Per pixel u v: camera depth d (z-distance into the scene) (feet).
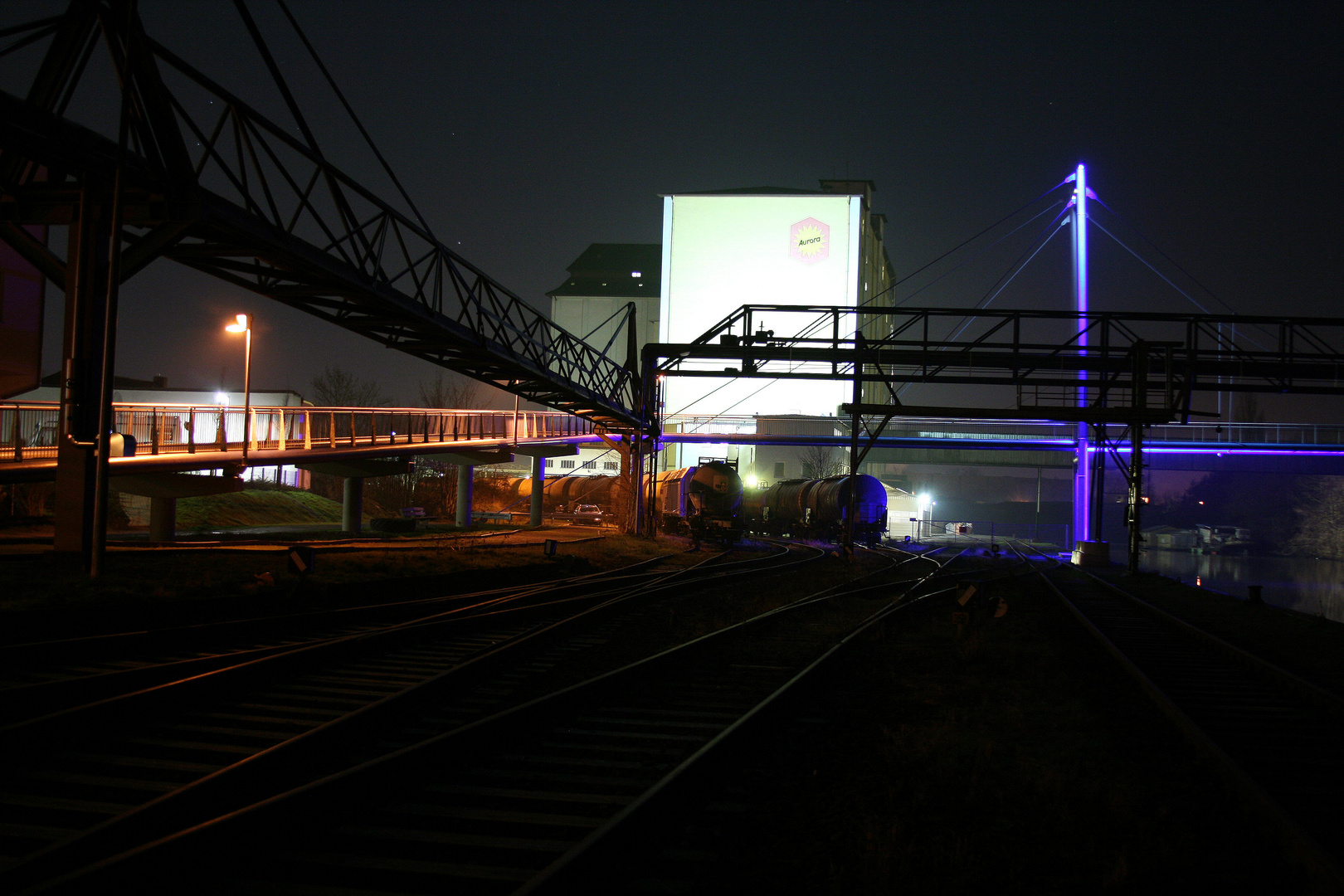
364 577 57.26
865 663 38.88
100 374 45.32
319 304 57.21
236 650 36.32
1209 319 93.86
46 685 25.86
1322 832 19.31
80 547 47.16
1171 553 318.45
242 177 44.52
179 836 14.66
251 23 44.42
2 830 16.92
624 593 64.44
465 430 146.10
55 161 39.81
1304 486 337.72
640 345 355.97
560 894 13.93
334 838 16.97
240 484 90.79
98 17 39.58
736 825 18.38
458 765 21.77
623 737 25.22
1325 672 42.70
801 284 299.99
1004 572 107.65
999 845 17.97
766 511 195.62
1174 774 23.48
